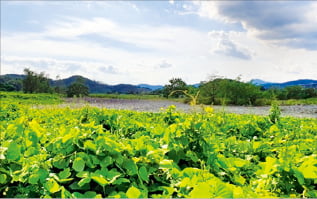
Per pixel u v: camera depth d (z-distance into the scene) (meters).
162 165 3.41
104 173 3.08
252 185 3.57
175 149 4.05
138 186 3.16
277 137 5.61
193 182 3.02
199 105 4.68
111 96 48.72
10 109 9.93
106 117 6.24
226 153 4.64
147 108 24.47
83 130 3.70
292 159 3.59
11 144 3.11
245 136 6.17
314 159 3.40
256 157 4.63
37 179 2.93
